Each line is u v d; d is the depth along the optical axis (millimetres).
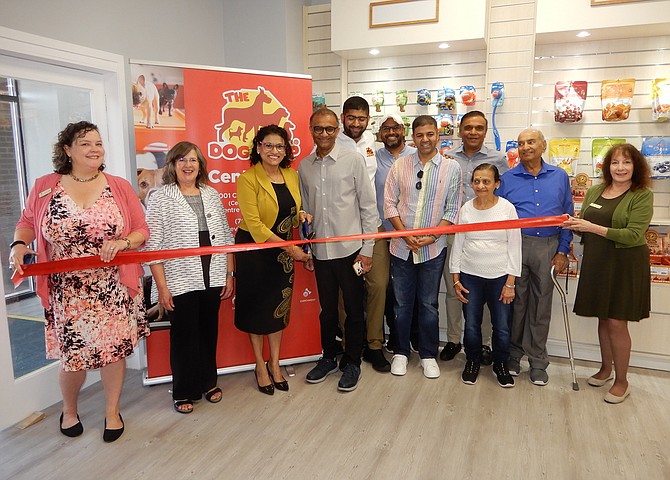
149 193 2795
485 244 2781
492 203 2768
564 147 3295
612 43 3287
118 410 2455
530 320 2936
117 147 3033
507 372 2916
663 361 3096
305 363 3252
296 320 3178
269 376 2916
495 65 3502
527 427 2438
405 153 3166
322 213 2742
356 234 2770
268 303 2678
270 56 3812
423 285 2959
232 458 2207
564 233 2834
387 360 3285
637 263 2547
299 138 3090
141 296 2449
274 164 2537
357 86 3930
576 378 2998
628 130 3311
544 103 3477
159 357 2930
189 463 2174
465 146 3156
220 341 3033
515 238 2729
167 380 2953
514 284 2768
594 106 3365
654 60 3217
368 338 3170
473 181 2732
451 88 3637
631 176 2553
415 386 2898
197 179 2574
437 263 2908
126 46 3025
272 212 2566
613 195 2623
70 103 2832
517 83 3469
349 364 2910
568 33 3145
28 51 2414
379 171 3176
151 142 2773
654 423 2467
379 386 2904
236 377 3057
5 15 2318
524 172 2857
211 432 2426
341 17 3520
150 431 2439
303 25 3977
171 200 2449
